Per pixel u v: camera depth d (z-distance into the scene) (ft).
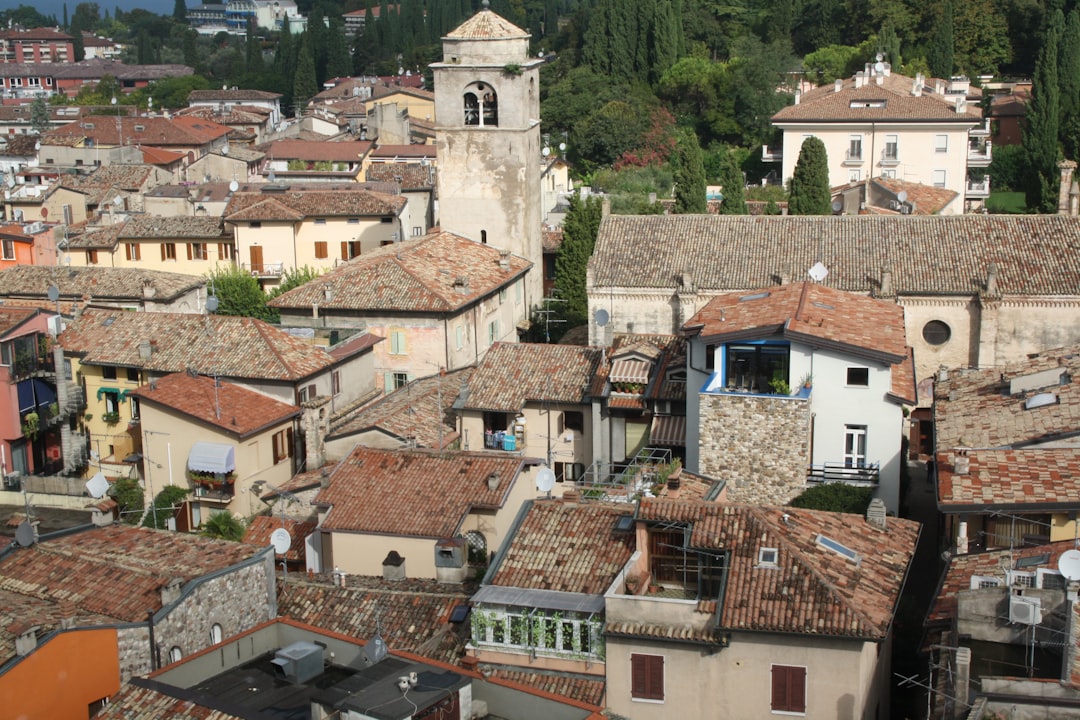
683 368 246.06
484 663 156.15
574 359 265.95
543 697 129.80
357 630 174.50
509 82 350.84
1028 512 173.06
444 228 363.56
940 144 467.52
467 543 198.39
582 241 359.46
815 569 150.00
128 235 414.41
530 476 215.72
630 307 288.92
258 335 277.64
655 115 587.27
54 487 265.75
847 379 215.31
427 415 263.49
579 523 169.78
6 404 272.92
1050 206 479.41
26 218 497.05
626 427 250.78
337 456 259.60
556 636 153.17
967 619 142.51
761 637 144.46
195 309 368.48
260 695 137.39
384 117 633.61
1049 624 139.33
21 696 143.74
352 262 335.67
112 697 139.44
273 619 152.35
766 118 562.66
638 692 149.79
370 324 307.37
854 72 602.03
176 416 256.32
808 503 211.20
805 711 144.36
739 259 288.30
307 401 266.16
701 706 147.74
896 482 214.69
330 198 410.93
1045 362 229.25
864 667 143.23
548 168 491.31
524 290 357.41
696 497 188.65
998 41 623.77
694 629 147.13
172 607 157.99
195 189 488.44
